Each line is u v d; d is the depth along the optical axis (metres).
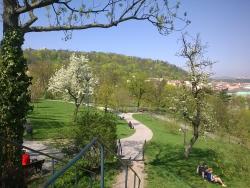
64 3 15.14
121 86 101.19
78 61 54.50
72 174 17.58
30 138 35.03
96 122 23.00
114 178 20.38
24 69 13.71
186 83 35.16
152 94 97.00
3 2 14.56
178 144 42.44
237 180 27.97
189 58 34.38
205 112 34.84
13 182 13.15
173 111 36.53
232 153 30.33
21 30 14.29
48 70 101.00
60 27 15.55
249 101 104.69
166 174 25.06
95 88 65.94
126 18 16.38
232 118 59.06
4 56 13.44
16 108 13.45
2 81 13.42
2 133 13.30
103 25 16.11
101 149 6.43
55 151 28.41
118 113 79.19
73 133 22.25
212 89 34.81
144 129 54.91
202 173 27.50
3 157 13.09
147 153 33.50
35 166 20.00
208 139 49.28
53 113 65.69
